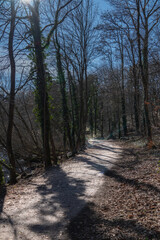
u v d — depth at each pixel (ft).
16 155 61.16
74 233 15.01
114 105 115.24
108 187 25.68
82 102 69.77
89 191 24.95
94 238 13.85
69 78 70.38
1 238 14.98
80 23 64.49
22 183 32.63
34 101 56.59
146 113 48.62
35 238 14.76
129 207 17.90
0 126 57.21
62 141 78.38
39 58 43.78
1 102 42.01
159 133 60.95
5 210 20.58
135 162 37.81
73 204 21.01
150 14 47.16
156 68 35.29
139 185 22.97
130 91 93.15
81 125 72.43
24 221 17.71
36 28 43.11
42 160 60.39
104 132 171.42
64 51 66.13
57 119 74.59
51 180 31.94
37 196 24.53
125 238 13.08
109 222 15.79
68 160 51.47
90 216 17.63
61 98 70.13
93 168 38.81
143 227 13.85
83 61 68.80
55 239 14.46
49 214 18.90
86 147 77.56
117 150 63.87
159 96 31.53
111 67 99.71
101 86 108.99
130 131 125.18
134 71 64.64
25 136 61.11
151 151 45.44
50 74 58.59
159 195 18.52
